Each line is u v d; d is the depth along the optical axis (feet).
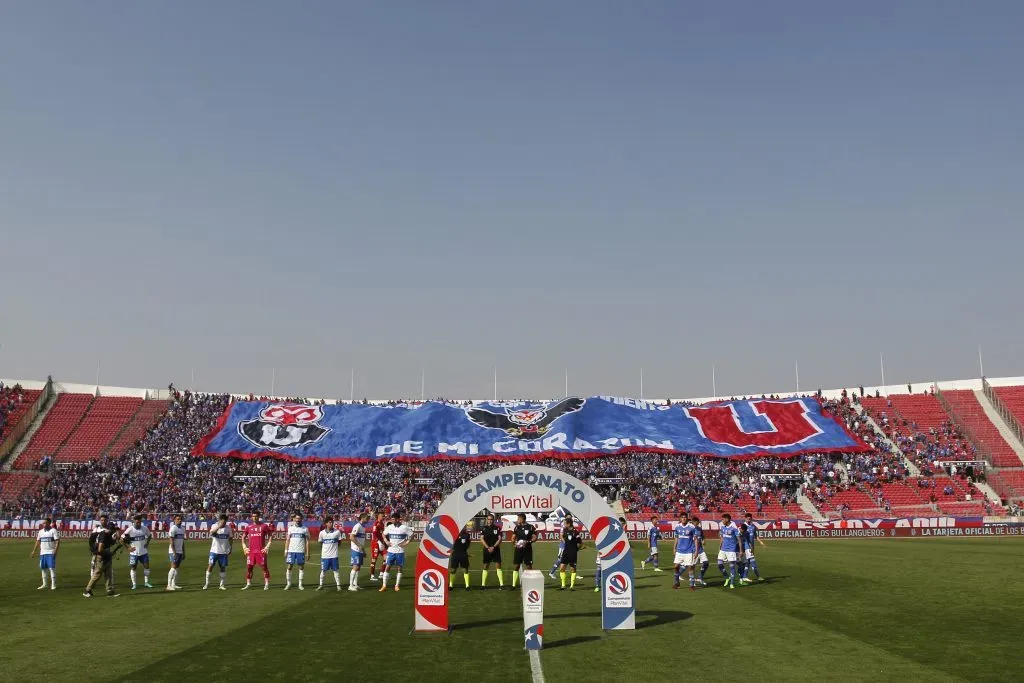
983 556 117.39
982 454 246.88
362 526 81.92
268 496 221.05
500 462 257.34
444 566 56.39
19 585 85.05
